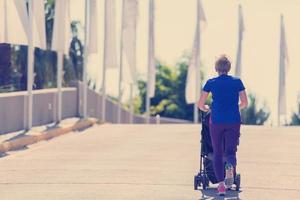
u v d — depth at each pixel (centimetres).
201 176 2344
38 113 5216
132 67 7862
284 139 4419
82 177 2652
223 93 2234
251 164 3109
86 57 6253
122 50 7869
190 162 3161
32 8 4541
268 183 2525
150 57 8581
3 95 4394
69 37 5366
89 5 6341
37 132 4531
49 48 6388
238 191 2333
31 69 4619
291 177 2689
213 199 2164
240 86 2244
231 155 2238
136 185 2441
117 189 2352
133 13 7700
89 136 4762
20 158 3366
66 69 6750
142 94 15725
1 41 4200
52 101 5588
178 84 15788
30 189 2366
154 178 2623
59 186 2428
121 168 2933
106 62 6944
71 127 5238
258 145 4016
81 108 6638
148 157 3369
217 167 2236
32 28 4544
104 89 6981
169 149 3784
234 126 2225
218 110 2230
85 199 2147
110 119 9156
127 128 5547
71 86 6575
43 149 3831
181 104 15725
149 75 8612
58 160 3256
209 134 2306
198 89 8775
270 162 3183
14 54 5519
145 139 4456
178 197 2194
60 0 5256
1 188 2400
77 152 3641
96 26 6375
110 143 4188
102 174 2736
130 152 3625
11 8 4262
